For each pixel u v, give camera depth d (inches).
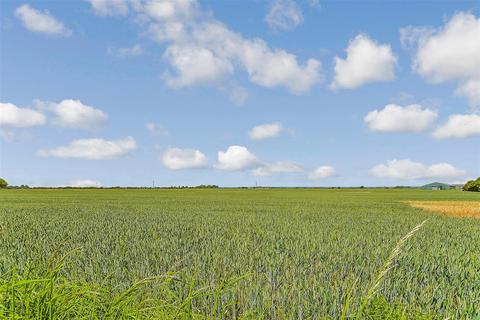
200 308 251.8
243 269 354.3
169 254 438.6
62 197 2662.4
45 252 458.3
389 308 215.9
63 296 166.9
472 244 579.2
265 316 248.2
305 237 608.1
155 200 2258.9
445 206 1904.5
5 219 964.0
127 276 321.7
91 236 620.7
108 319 165.8
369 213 1291.8
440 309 262.8
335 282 301.0
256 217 1055.6
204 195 3294.8
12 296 148.7
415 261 412.8
